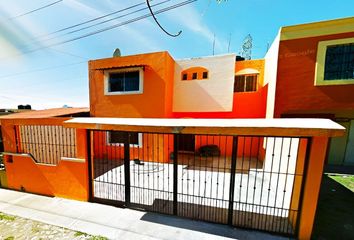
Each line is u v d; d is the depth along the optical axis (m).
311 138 3.49
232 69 11.09
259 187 6.66
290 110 8.03
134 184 6.87
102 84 11.54
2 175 6.38
